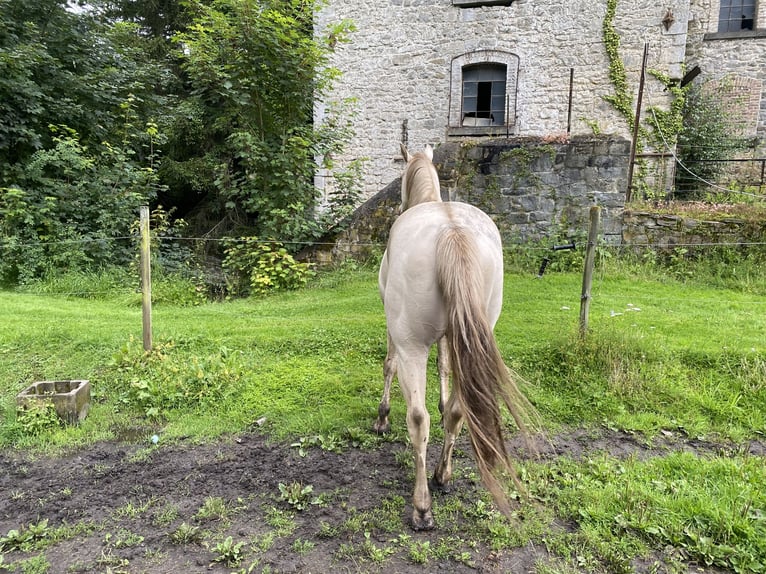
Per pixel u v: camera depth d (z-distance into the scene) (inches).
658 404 135.9
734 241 273.7
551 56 465.1
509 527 90.3
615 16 443.2
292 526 91.7
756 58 456.4
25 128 326.6
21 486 105.5
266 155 314.5
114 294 275.6
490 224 97.2
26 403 129.3
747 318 196.4
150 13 627.8
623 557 82.0
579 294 241.4
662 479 103.2
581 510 93.0
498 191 310.8
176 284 287.0
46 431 126.3
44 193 322.0
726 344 162.9
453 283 76.7
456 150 314.5
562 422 131.3
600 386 143.9
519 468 108.6
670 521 89.2
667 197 425.1
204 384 147.4
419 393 85.4
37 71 350.9
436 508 96.7
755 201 352.8
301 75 316.8
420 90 498.0
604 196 294.7
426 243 84.1
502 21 471.5
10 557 84.2
